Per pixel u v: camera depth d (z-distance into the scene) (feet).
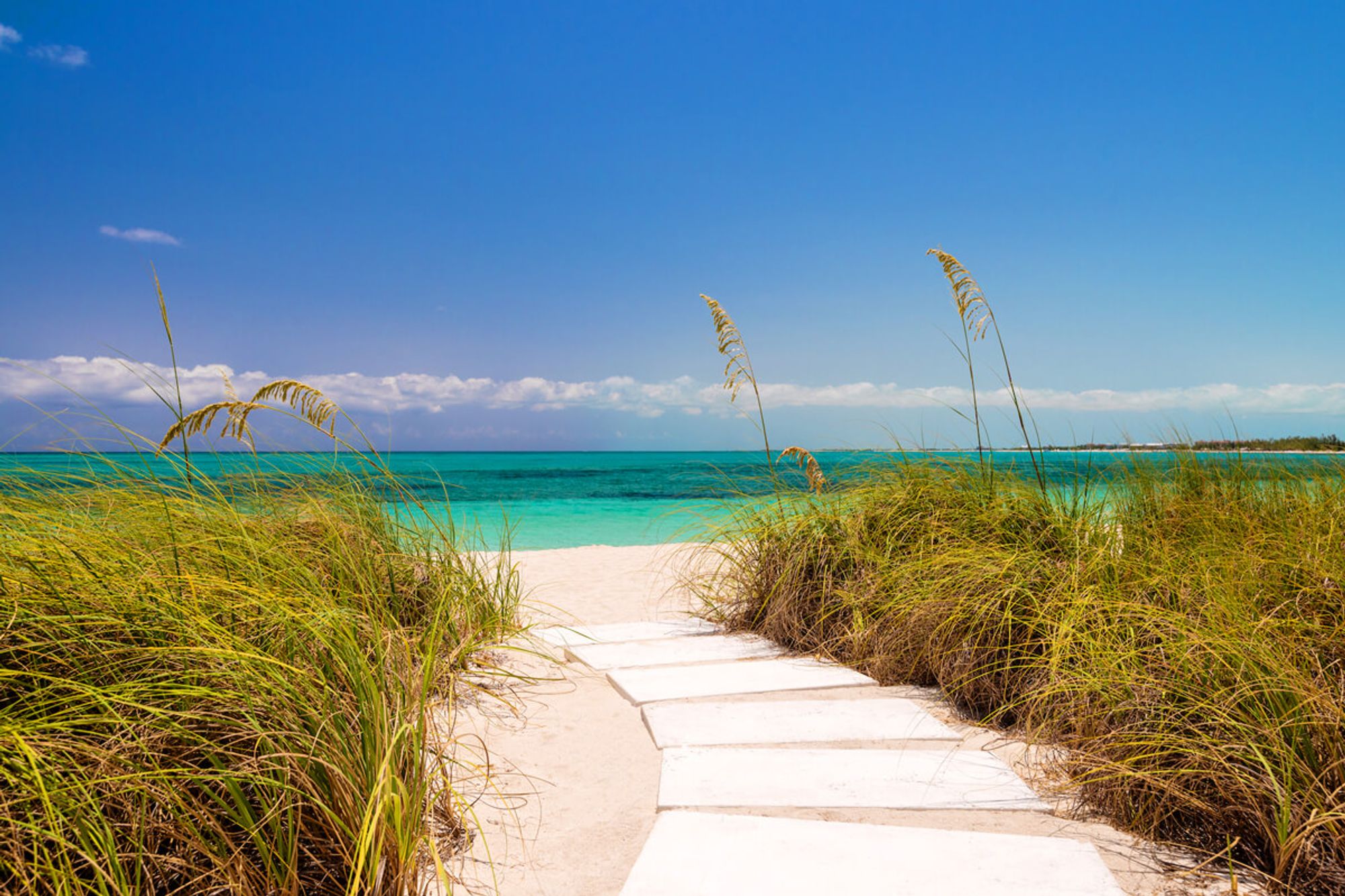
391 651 10.89
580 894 7.79
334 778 7.54
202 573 10.41
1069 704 11.04
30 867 6.09
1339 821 7.71
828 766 10.66
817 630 17.11
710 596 20.99
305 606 10.46
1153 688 9.65
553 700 13.87
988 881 7.71
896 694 13.94
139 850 6.32
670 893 7.55
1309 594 11.45
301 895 7.13
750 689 14.16
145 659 8.20
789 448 19.60
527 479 120.78
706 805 9.53
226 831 7.34
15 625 7.95
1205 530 15.96
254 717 7.64
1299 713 8.52
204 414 11.73
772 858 8.20
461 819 9.14
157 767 6.97
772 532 19.26
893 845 8.45
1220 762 8.30
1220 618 10.61
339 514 15.55
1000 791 9.84
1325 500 15.67
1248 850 8.11
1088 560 14.05
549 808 9.69
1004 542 15.70
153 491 11.29
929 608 14.40
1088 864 8.03
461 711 12.78
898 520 17.75
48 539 9.05
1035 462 17.37
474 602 16.48
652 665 15.94
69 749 6.66
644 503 79.36
